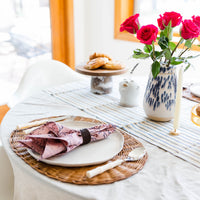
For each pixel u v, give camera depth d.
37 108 1.12
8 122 0.98
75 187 0.66
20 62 2.51
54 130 0.77
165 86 0.96
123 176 0.69
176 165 0.75
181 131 0.94
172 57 0.94
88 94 1.30
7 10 2.31
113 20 2.53
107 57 1.39
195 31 0.85
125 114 1.07
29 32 2.48
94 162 0.72
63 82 1.73
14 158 0.76
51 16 2.57
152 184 0.68
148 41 0.86
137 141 0.84
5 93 2.49
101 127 0.85
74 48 2.79
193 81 1.47
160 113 0.99
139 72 2.15
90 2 2.71
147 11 2.43
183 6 2.16
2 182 0.98
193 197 0.64
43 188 0.70
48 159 0.74
